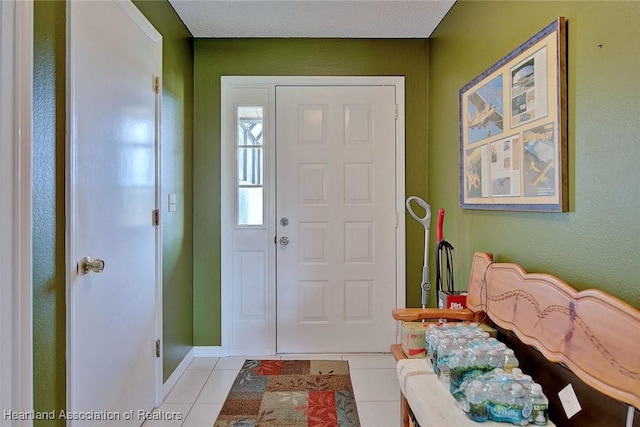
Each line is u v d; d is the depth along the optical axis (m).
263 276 2.77
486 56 1.81
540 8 1.37
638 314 0.91
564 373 1.23
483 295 1.66
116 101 1.60
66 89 1.27
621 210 1.02
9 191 1.04
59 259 1.25
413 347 1.66
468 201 1.96
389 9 2.30
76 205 1.31
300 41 2.73
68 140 1.28
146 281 1.90
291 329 2.79
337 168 2.77
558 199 1.25
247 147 2.76
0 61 1.03
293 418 1.95
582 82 1.16
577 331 1.09
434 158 2.60
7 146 1.04
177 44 2.38
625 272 1.01
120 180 1.63
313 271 2.79
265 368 2.55
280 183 2.76
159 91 2.05
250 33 2.64
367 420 1.93
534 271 1.41
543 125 1.32
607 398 1.04
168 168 2.23
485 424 1.16
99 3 1.46
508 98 1.54
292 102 2.75
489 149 1.72
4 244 1.04
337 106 2.76
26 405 1.08
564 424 1.22
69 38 1.28
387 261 2.79
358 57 2.74
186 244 2.58
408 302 2.78
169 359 2.25
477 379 1.25
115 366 1.59
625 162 1.00
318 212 2.78
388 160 2.78
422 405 1.28
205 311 2.76
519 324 1.38
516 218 1.54
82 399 1.35
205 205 2.74
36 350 1.15
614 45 1.04
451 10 2.28
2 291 1.04
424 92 2.75
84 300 1.36
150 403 1.96
